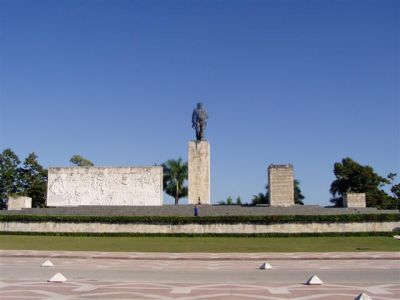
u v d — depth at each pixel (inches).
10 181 3048.7
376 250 1328.7
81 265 967.0
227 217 1843.0
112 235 1841.8
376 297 536.4
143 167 2359.7
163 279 723.4
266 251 1310.3
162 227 1870.1
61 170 2390.5
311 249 1365.7
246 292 575.5
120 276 766.5
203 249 1370.6
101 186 2361.0
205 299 524.1
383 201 3248.0
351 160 3393.2
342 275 782.5
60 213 2183.8
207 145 2319.1
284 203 2191.2
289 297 537.6
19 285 639.8
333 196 3425.2
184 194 3112.7
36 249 1362.0
